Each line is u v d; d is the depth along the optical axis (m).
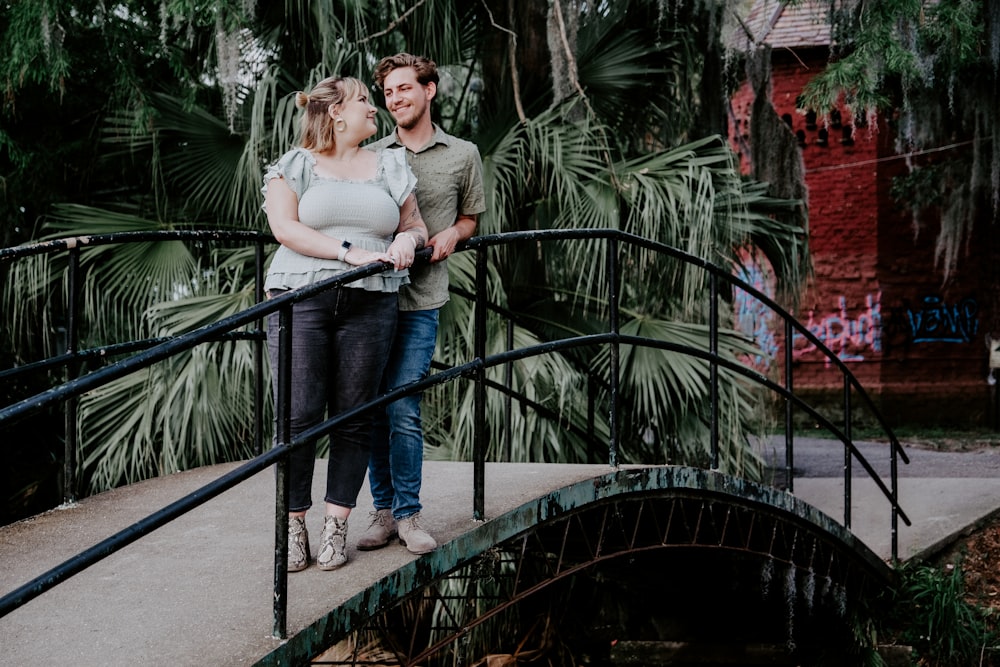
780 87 15.25
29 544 3.72
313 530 3.85
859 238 15.30
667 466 4.95
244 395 6.26
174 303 6.38
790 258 7.91
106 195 8.47
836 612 6.36
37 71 7.25
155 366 6.31
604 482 4.58
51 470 7.51
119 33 7.68
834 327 15.42
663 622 6.99
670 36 8.29
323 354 3.22
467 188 3.70
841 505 8.05
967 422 15.04
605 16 8.23
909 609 6.69
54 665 2.70
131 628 2.93
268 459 2.83
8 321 7.32
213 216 7.62
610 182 7.18
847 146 15.30
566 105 7.52
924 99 11.49
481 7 8.48
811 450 12.48
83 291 6.75
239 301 6.48
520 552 5.59
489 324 6.70
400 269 3.22
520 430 6.32
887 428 6.81
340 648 6.27
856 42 8.50
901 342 15.19
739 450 6.78
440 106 9.59
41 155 7.95
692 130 9.15
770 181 9.45
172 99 7.50
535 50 8.28
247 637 2.87
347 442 3.34
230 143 7.55
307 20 7.64
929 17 9.32
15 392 7.93
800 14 15.01
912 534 7.27
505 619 6.63
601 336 4.60
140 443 6.23
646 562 6.70
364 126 3.26
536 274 7.64
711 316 5.35
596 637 7.07
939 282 15.20
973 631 6.53
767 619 6.80
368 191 3.25
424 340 3.58
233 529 3.92
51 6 6.98
